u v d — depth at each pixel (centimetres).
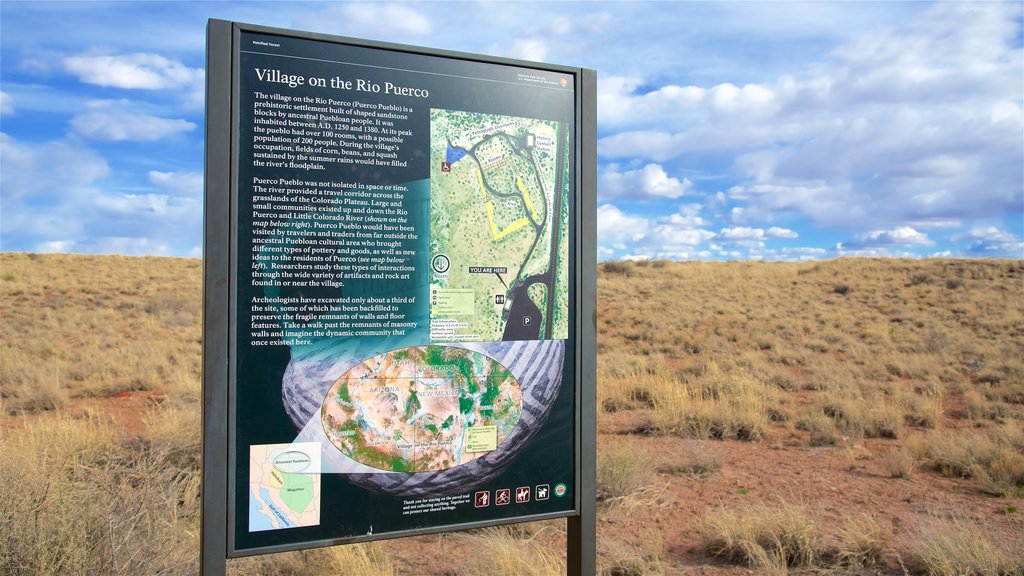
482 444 353
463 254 349
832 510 658
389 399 334
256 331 311
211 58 305
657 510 654
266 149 314
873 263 4472
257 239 312
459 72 350
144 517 436
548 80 370
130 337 2117
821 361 1816
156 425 778
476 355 351
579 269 376
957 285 3728
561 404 372
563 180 373
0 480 455
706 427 1006
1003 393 1341
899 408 1143
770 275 4328
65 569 385
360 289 328
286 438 315
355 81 328
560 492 371
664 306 3225
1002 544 521
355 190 327
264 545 312
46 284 3391
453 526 346
